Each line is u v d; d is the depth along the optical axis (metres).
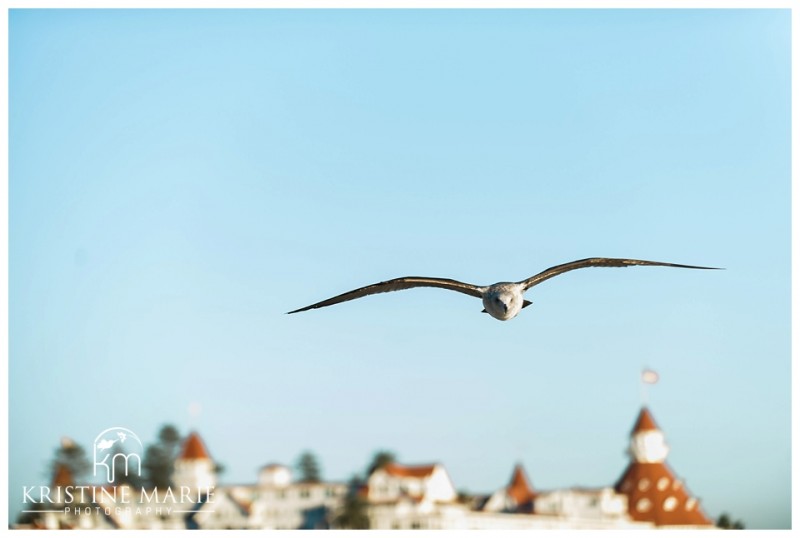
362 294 20.42
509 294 20.50
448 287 20.66
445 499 99.19
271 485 96.06
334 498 97.69
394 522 97.56
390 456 99.25
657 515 94.94
